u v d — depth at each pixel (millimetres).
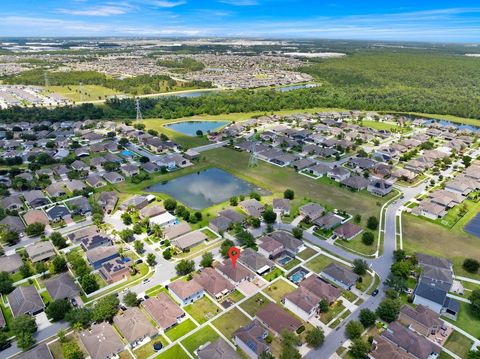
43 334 86188
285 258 116250
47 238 126562
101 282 104688
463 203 154375
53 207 142000
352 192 164375
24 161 197125
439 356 80562
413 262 111375
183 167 192375
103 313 89188
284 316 89062
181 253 118125
